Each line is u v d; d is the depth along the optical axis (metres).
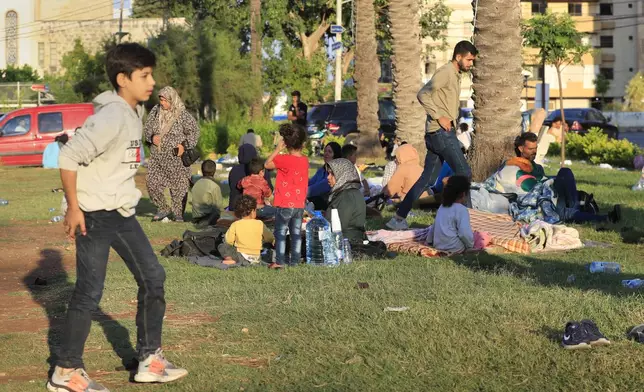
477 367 5.43
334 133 32.22
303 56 54.12
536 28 24.12
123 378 5.45
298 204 9.37
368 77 27.67
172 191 13.70
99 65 44.91
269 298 7.47
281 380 5.29
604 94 75.19
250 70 43.03
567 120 41.38
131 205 5.10
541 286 7.73
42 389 5.19
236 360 5.76
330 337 6.08
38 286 8.84
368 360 5.56
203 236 10.14
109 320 6.95
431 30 55.88
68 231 4.90
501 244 10.06
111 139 4.91
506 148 13.65
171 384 5.29
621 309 6.48
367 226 12.26
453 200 9.95
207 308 7.24
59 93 46.59
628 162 27.44
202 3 55.34
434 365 5.46
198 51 40.34
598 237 10.96
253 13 43.56
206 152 34.25
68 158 4.81
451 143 11.16
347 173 10.41
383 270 8.75
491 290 7.48
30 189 20.94
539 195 11.74
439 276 8.32
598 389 5.00
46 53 64.12
